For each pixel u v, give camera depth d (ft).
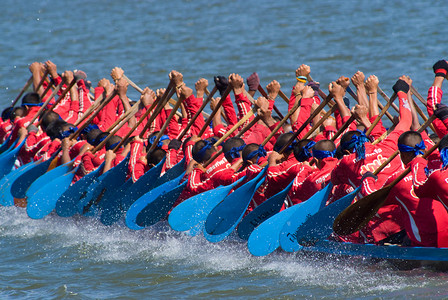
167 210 107.55
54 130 131.85
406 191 83.20
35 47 322.75
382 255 85.97
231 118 122.83
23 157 142.10
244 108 119.14
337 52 268.00
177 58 279.90
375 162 86.84
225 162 104.68
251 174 98.68
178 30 352.69
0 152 147.64
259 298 82.58
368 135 96.63
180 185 106.11
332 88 102.89
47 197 120.06
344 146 90.58
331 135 110.42
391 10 356.79
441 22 309.42
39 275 95.35
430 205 82.17
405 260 84.99
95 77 255.09
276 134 119.24
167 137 120.37
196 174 106.01
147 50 302.86
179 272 93.40
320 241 91.04
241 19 374.84
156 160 113.70
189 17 398.83
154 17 404.98
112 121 137.39
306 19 356.18
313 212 89.97
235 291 85.25
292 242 90.53
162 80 239.91
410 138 82.28
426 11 342.44
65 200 116.78
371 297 79.30
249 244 90.22
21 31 373.20
